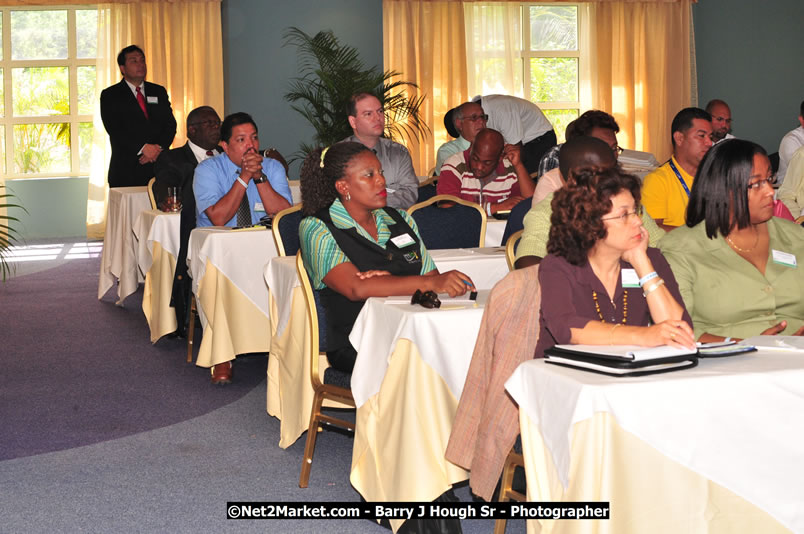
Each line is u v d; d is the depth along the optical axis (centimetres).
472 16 1057
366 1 1044
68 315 618
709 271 246
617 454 164
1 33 1020
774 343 199
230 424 374
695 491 168
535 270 210
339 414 383
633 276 209
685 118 347
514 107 686
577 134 391
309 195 295
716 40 1141
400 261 297
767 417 170
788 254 248
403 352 245
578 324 193
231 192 457
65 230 1053
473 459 217
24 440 354
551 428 174
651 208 354
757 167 239
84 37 1035
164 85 1009
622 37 1091
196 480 307
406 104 995
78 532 262
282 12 1036
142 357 497
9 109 1029
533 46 1097
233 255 419
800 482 172
